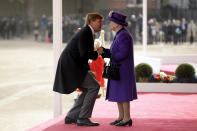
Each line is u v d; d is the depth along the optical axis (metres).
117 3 90.69
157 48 84.31
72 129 18.80
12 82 44.94
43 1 148.12
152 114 22.61
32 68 56.50
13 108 31.56
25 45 96.81
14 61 64.44
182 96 28.80
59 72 18.59
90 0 139.00
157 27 93.75
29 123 26.58
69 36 99.19
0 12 148.50
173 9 102.69
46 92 38.75
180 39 94.50
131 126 19.31
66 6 145.88
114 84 18.75
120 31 18.61
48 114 29.33
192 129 19.06
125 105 18.98
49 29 105.56
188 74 30.70
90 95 19.03
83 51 18.11
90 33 18.31
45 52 78.69
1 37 119.69
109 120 20.75
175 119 21.31
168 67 38.38
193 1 106.69
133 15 92.38
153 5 101.81
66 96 36.31
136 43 93.06
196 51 76.38
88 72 18.94
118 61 18.48
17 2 147.88
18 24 121.19
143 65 30.98
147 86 30.50
